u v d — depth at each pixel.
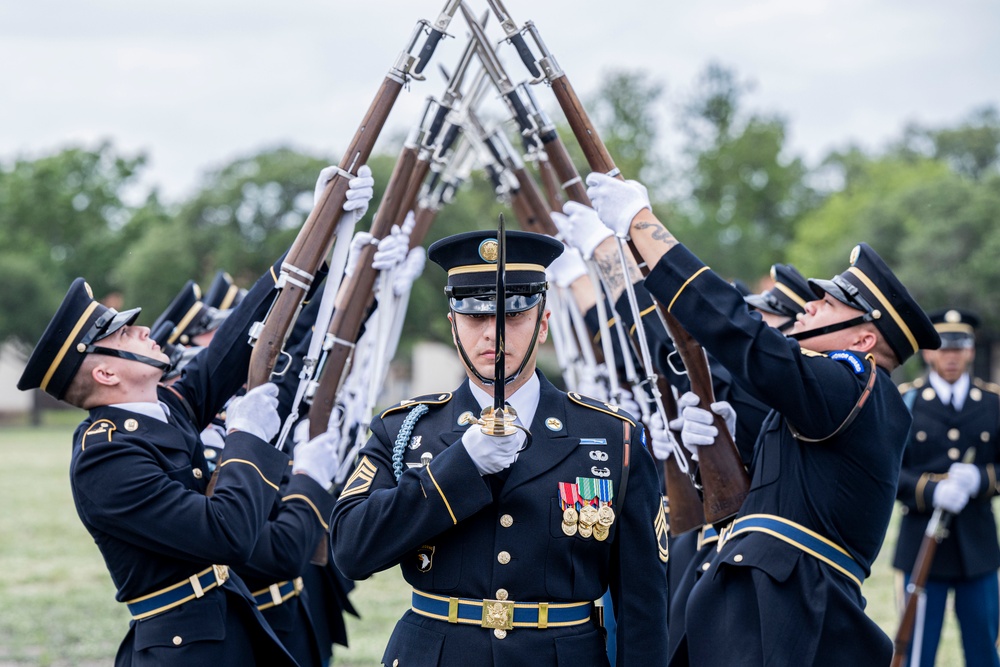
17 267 82.31
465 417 6.93
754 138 115.56
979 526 13.94
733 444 8.39
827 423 7.57
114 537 7.84
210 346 8.66
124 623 16.83
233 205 72.50
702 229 93.38
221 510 7.57
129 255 82.31
